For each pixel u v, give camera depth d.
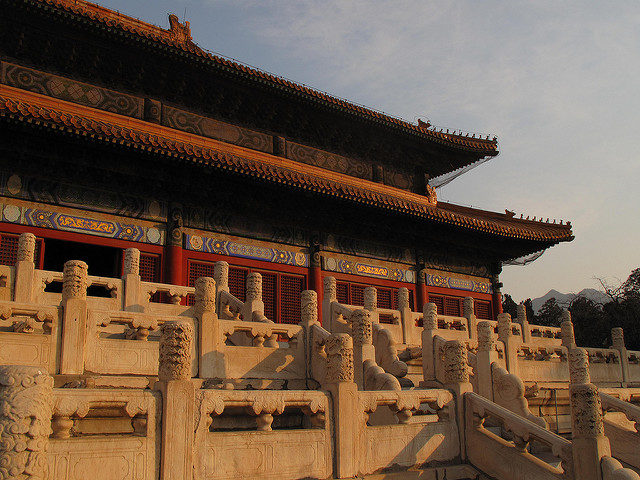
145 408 8.15
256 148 32.75
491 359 15.41
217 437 8.74
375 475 10.38
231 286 28.20
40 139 22.95
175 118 30.31
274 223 30.34
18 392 6.17
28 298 16.20
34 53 26.92
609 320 51.06
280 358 14.53
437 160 40.06
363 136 36.19
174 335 8.55
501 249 39.31
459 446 11.98
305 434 9.71
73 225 24.44
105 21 26.02
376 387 13.48
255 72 30.03
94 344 12.53
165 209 27.02
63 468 7.39
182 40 30.16
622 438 13.97
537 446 13.51
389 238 34.53
